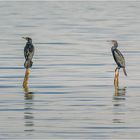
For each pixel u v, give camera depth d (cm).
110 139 2298
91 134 2359
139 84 3300
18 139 2295
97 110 2703
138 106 2777
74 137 2319
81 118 2572
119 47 4697
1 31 6034
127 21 7194
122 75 3553
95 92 3083
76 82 3338
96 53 4412
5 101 2862
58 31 5994
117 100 2902
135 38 5322
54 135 2345
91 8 9794
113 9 9512
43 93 3048
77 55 4300
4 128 2425
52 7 10044
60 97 2962
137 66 3844
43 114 2630
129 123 2503
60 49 4619
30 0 11856
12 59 4088
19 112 2658
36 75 3525
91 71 3678
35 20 7362
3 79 3403
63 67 3800
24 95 2998
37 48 4681
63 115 2619
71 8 9800
